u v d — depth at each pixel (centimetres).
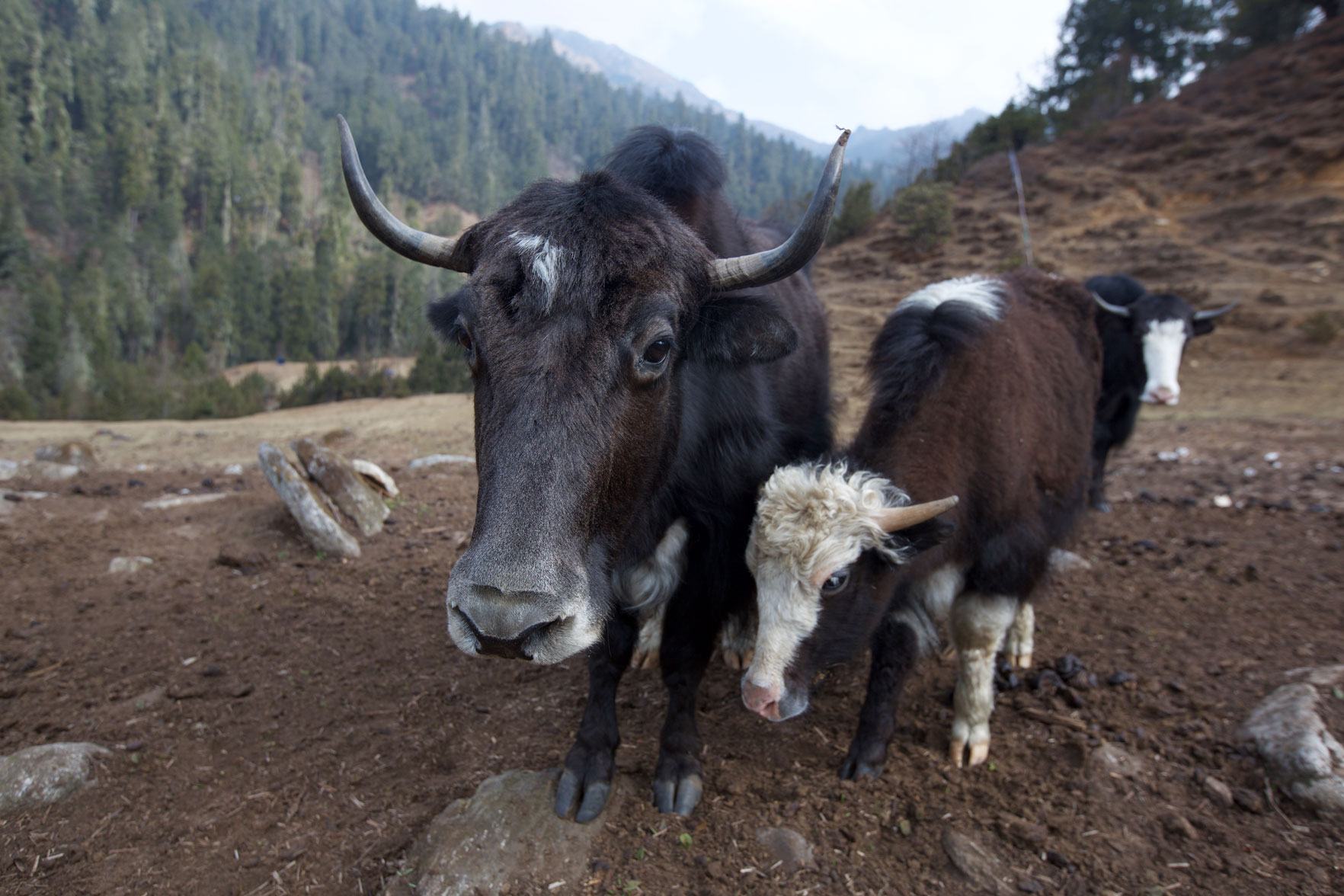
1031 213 3136
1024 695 370
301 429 1584
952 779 313
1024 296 399
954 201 3478
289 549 572
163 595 506
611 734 309
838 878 262
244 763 343
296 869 280
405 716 373
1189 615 446
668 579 306
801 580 273
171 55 14575
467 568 207
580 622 217
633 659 414
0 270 7444
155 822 307
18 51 10706
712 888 257
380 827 299
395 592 502
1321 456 885
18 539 605
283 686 402
